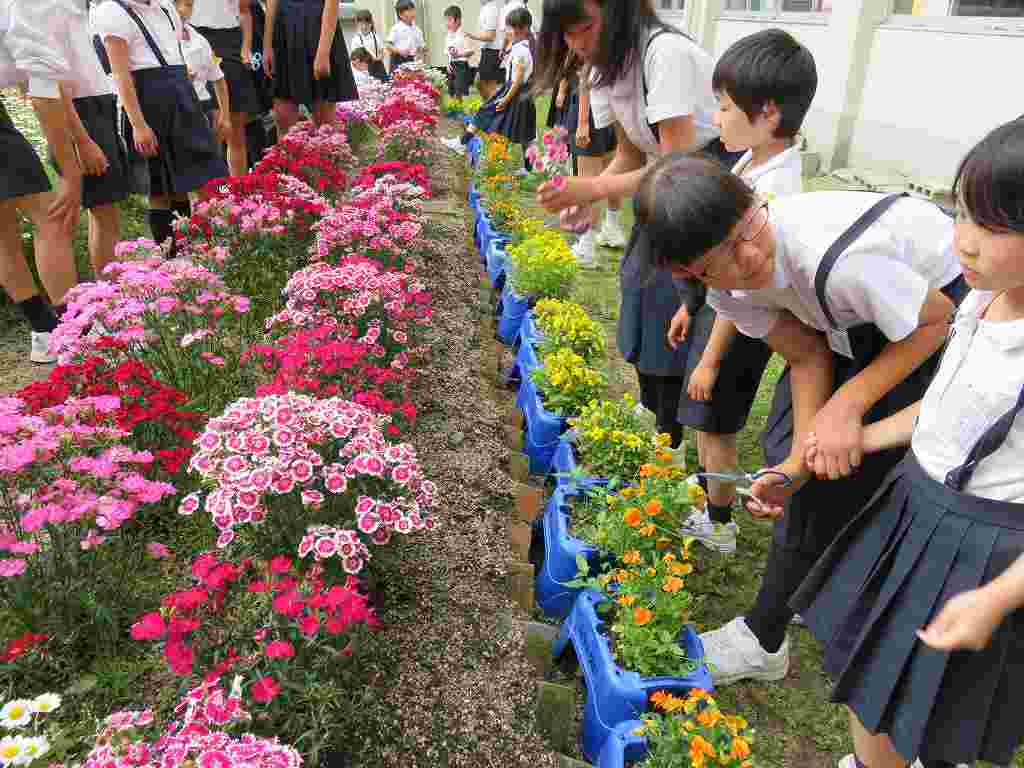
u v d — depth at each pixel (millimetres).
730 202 1389
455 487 2744
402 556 2328
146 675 1890
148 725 1510
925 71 7258
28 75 3002
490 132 7656
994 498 1267
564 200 2207
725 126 2131
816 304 1544
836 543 1570
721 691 2186
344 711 1774
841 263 1431
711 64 2355
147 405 2307
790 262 1512
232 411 2070
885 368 1508
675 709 1737
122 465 2197
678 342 2604
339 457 2168
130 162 4301
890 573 1413
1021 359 1202
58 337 2551
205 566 1715
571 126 5559
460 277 4832
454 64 11852
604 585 2135
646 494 2266
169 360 2834
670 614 1986
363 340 2867
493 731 1876
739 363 2350
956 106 6922
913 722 1341
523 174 7051
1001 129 1080
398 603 2201
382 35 14922
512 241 5031
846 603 1502
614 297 4988
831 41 8336
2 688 1807
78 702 1796
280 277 3834
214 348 3035
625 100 2469
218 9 5316
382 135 7320
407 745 1796
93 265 3832
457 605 2234
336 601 1610
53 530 1899
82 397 2338
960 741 1317
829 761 2010
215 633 1736
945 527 1314
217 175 4402
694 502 2285
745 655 2129
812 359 1719
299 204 4031
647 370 2791
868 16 7805
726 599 2520
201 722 1413
